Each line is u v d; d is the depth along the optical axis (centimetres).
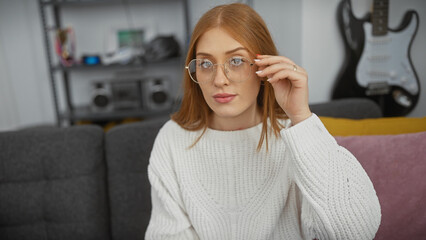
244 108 69
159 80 271
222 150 79
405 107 168
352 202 61
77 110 281
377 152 91
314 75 173
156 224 81
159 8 289
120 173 118
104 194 120
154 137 118
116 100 269
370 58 163
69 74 298
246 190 78
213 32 66
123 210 118
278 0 194
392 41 162
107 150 119
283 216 78
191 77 72
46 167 115
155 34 290
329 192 61
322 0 165
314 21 167
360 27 160
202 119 83
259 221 77
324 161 63
